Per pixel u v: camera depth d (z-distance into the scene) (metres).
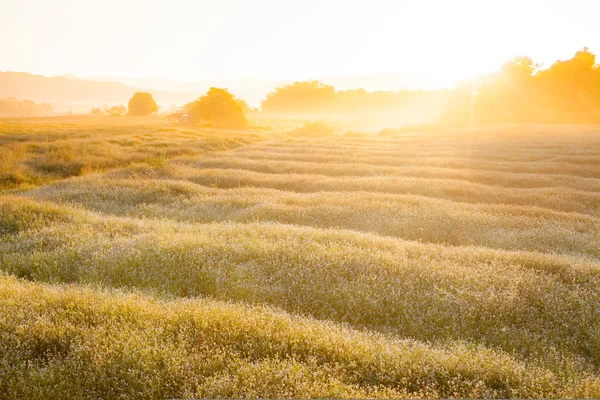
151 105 145.62
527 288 7.05
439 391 4.33
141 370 4.45
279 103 198.00
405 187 17.77
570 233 11.24
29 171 23.84
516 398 4.12
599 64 83.12
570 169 23.86
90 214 12.44
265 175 21.05
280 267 7.88
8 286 6.66
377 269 7.79
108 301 5.99
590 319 6.17
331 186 18.34
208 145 37.09
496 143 38.72
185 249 8.62
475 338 5.95
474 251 9.20
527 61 85.81
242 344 5.04
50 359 4.72
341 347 4.95
